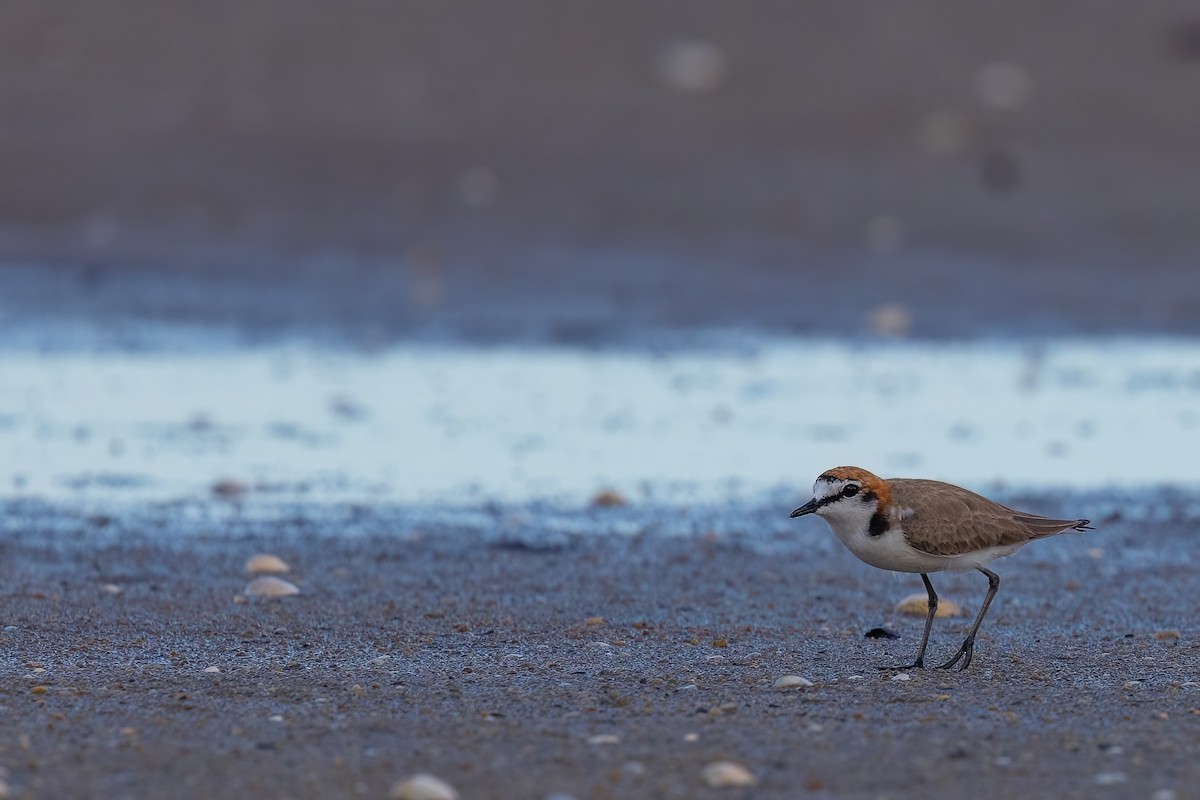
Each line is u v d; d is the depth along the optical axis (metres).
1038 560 10.59
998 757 6.20
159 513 11.59
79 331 18.97
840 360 18.58
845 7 33.91
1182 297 22.39
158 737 6.41
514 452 13.94
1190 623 8.84
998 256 24.16
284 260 22.56
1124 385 17.41
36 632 8.33
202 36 30.95
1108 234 25.38
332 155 26.73
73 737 6.40
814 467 13.52
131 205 24.39
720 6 33.38
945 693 7.26
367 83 29.81
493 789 5.80
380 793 5.77
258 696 7.10
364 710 6.87
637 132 28.42
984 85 31.33
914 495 7.58
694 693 7.23
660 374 17.66
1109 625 8.80
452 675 7.55
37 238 22.94
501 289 21.56
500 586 9.63
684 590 9.62
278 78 29.73
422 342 19.00
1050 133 29.56
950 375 17.86
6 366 17.23
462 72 30.45
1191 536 11.30
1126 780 5.90
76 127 27.05
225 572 9.92
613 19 32.59
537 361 18.20
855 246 24.30
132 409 15.41
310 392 16.36
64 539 10.76
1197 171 28.30
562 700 7.06
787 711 6.90
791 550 10.84
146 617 8.71
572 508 11.99
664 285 22.00
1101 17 34.19
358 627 8.55
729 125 28.97
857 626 8.77
